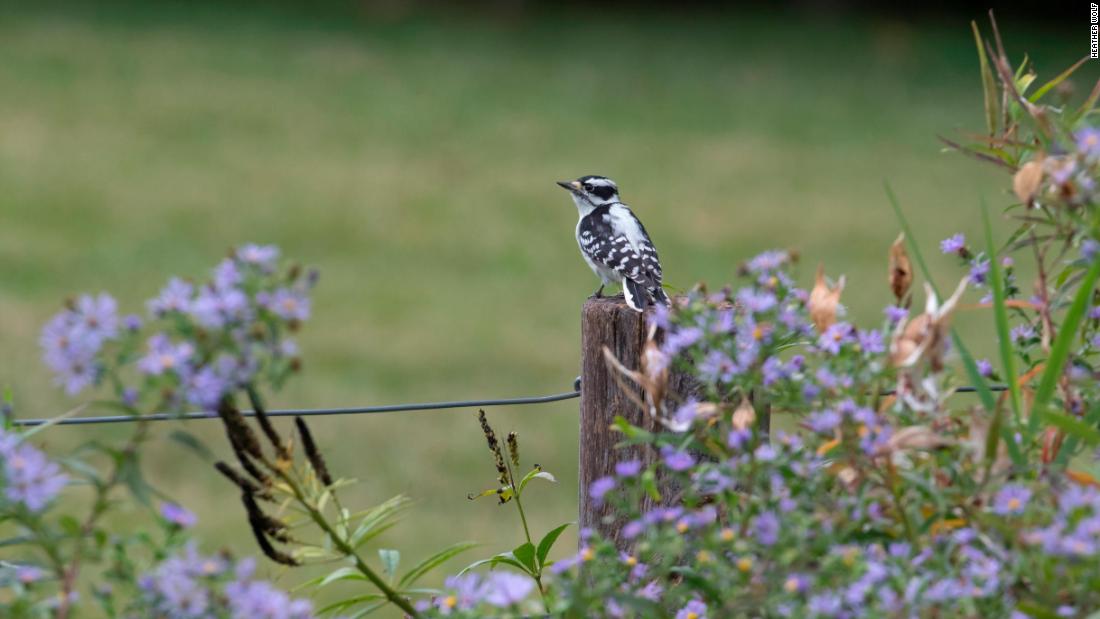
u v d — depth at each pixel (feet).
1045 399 14.44
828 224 100.07
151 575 12.14
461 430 52.60
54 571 12.65
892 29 168.55
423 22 165.27
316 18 162.81
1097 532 12.17
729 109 136.87
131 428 50.29
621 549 18.49
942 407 14.79
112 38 145.38
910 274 15.92
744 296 14.60
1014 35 163.73
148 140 114.73
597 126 129.18
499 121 129.18
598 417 18.76
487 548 39.06
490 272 85.05
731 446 13.99
